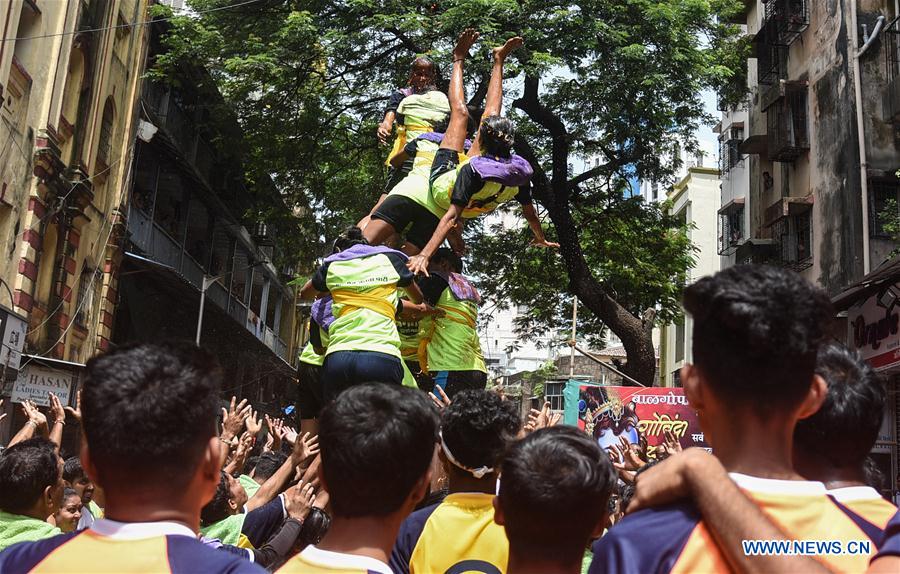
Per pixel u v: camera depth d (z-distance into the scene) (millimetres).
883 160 18500
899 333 13312
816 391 1921
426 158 6039
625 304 22328
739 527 1701
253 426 4930
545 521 2182
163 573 1848
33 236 15227
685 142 18625
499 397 3312
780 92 21750
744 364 1825
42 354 16156
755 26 25922
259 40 17609
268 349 32875
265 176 19688
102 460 1947
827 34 20547
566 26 15594
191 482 1989
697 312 1934
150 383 1966
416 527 3314
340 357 4852
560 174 18250
